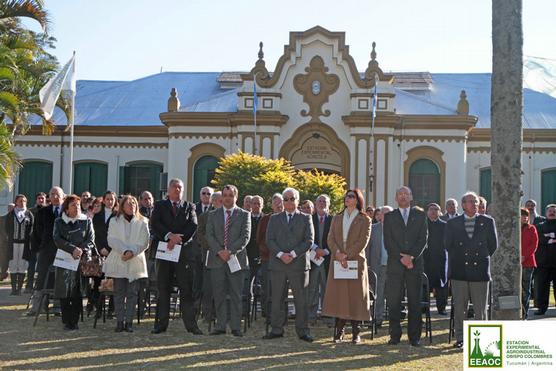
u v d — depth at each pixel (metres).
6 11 23.48
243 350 11.50
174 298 15.41
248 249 15.62
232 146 31.73
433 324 14.78
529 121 34.22
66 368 10.04
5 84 23.64
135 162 34.50
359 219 12.50
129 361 10.52
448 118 31.25
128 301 13.16
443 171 31.41
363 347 12.02
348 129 31.28
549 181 33.12
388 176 30.80
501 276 10.30
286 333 13.30
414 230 12.39
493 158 10.34
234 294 12.91
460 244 11.98
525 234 15.77
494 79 10.27
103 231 14.77
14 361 10.45
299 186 26.14
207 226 13.00
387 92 30.91
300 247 12.55
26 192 34.59
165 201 13.09
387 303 12.53
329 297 12.41
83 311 15.36
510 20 10.12
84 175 34.62
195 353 11.19
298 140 31.61
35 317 13.75
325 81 31.50
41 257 14.61
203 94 37.94
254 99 30.69
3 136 21.61
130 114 35.84
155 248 13.56
